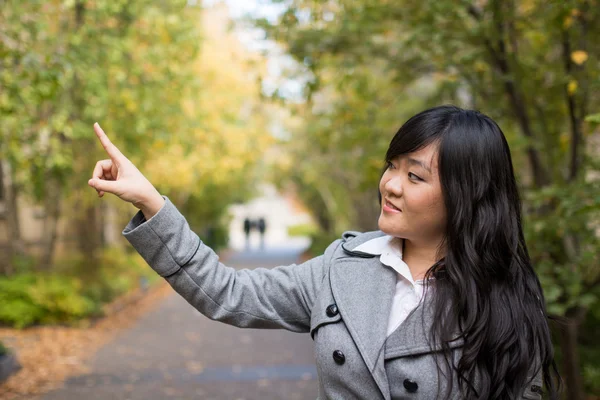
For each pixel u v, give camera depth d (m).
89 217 17.39
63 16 10.70
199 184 19.61
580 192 4.28
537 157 5.51
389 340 1.53
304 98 7.19
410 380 1.50
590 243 4.48
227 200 35.06
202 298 1.64
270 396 6.94
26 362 8.22
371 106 7.79
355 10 6.18
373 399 1.51
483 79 5.91
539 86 5.64
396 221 1.58
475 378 1.49
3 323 10.86
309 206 41.22
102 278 15.13
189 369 8.26
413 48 6.23
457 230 1.52
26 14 9.38
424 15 5.72
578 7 4.64
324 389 1.60
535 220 4.76
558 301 4.66
